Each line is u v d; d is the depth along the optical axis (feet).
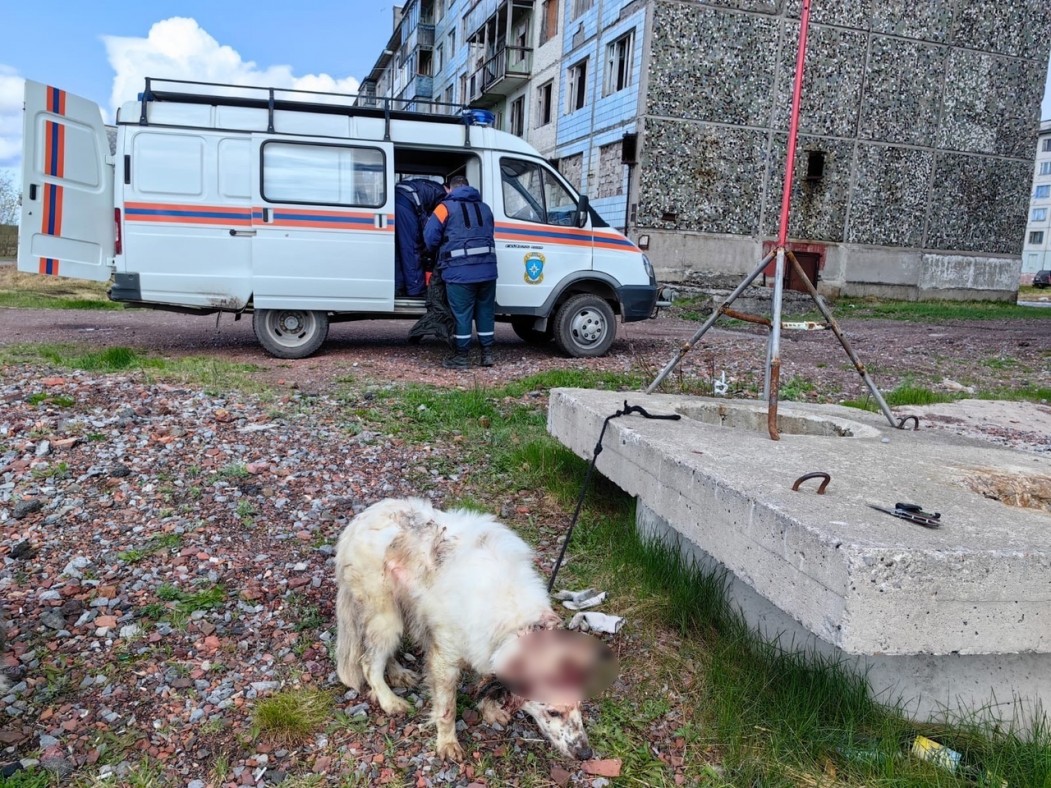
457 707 8.98
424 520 8.68
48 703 8.63
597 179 72.02
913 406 25.18
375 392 22.93
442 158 30.83
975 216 72.54
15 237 103.45
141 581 11.28
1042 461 12.71
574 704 7.06
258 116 26.71
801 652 9.18
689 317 53.83
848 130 67.10
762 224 66.39
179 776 7.67
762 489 9.04
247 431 18.17
